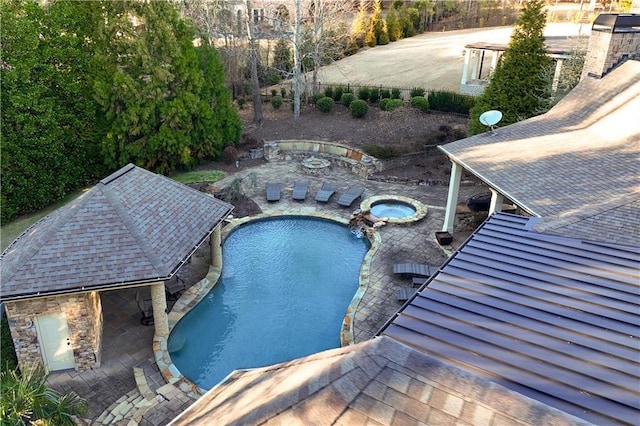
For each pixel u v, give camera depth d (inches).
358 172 971.3
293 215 801.6
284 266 673.6
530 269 335.3
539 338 255.4
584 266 335.0
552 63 999.0
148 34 904.3
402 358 190.1
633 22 667.4
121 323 539.2
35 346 452.8
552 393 213.8
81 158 893.8
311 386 184.7
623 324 265.1
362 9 1973.4
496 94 837.8
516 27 816.3
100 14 868.6
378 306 562.6
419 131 1061.8
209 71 987.3
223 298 600.4
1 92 738.2
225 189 874.8
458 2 2349.9
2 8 747.4
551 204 460.8
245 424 181.0
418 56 1780.3
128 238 481.1
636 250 354.3
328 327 553.3
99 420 415.5
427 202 842.2
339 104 1277.1
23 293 419.8
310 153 1044.5
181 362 496.4
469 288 312.5
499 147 621.0
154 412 418.0
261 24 1647.4
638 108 591.2
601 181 489.1
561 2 2352.4
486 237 402.0
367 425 162.9
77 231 474.0
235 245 724.0
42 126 788.6
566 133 622.2
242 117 1248.2
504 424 158.2
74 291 431.8
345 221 779.4
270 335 539.5
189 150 960.3
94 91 872.3
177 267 484.1
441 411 165.0
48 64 806.5
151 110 904.9
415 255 675.4
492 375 227.9
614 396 210.5
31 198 813.2
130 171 579.5
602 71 682.8
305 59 1477.6
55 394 382.0
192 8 1371.8
